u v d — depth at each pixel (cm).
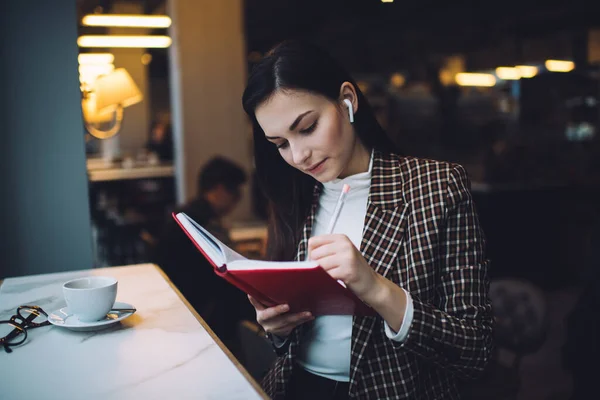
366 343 106
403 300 95
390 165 115
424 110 956
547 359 337
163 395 79
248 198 567
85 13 667
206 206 276
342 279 89
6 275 200
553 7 706
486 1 793
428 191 107
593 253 179
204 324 109
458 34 890
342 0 908
